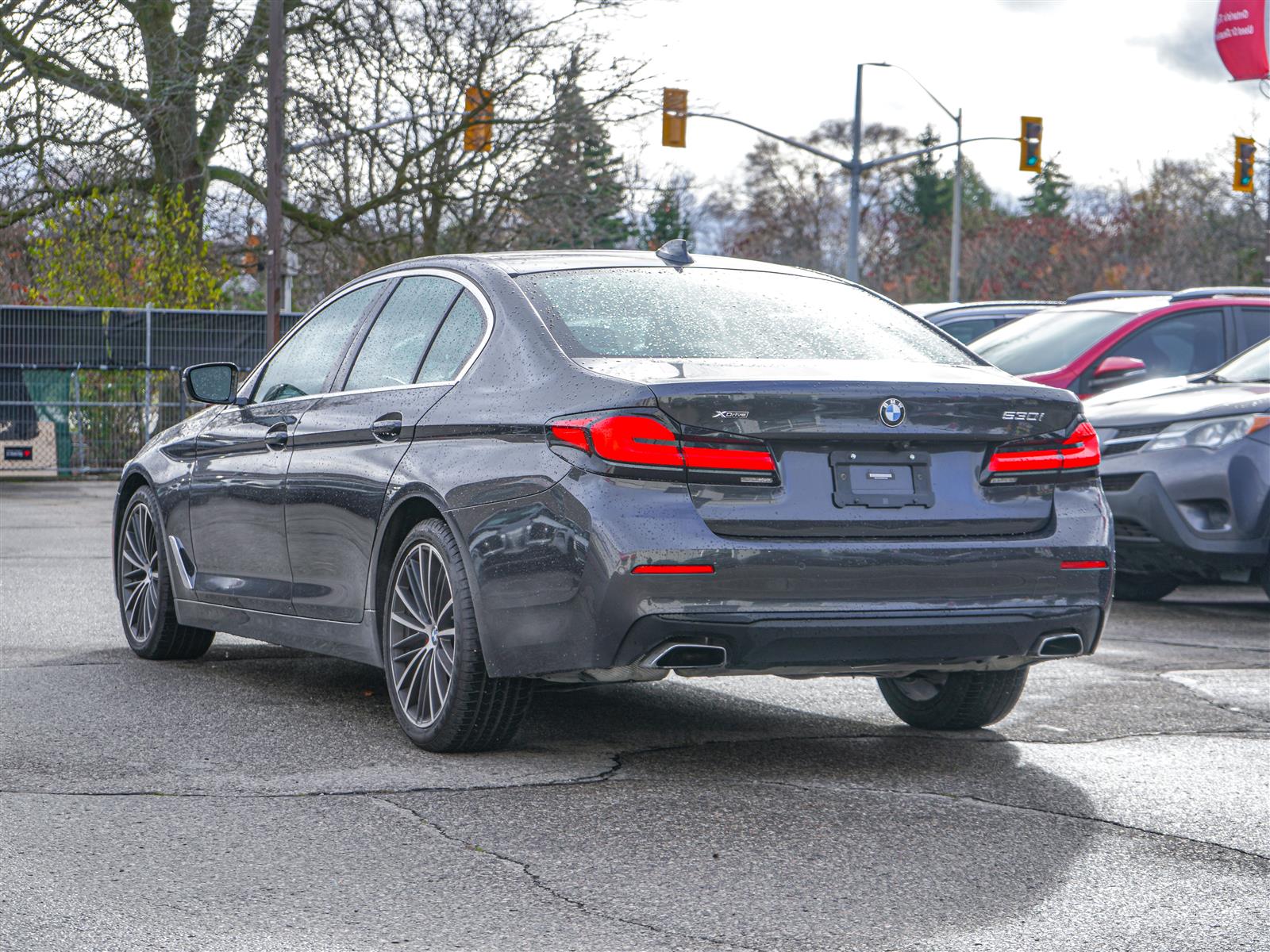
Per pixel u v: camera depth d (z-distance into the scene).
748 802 6.16
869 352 6.97
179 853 5.37
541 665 6.32
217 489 8.71
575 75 36.31
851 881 5.14
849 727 7.71
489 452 6.58
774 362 6.61
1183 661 9.88
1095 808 6.13
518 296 7.00
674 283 7.29
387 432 7.25
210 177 37.81
